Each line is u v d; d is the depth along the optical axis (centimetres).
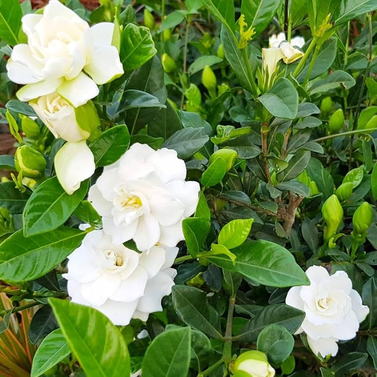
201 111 55
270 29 69
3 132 72
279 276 29
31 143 40
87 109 27
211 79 59
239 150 36
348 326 34
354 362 36
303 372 38
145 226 28
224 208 38
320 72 39
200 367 29
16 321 47
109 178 28
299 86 33
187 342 22
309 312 34
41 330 38
